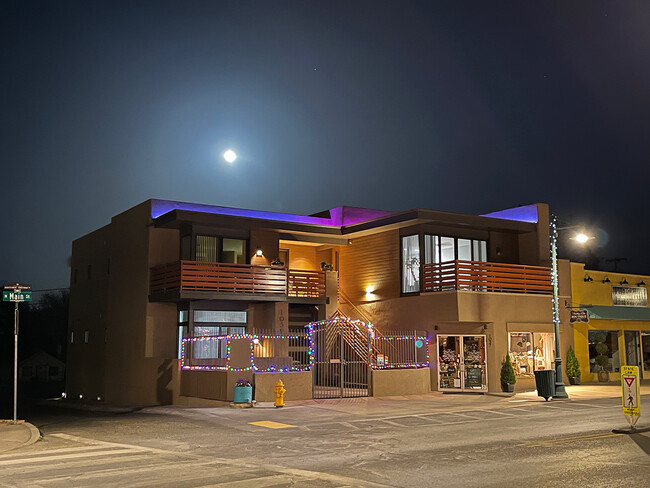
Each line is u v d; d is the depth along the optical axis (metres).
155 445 13.86
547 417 17.89
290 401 22.45
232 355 22.23
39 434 15.59
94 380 32.44
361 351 26.52
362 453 12.45
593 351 31.48
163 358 26.61
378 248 30.45
